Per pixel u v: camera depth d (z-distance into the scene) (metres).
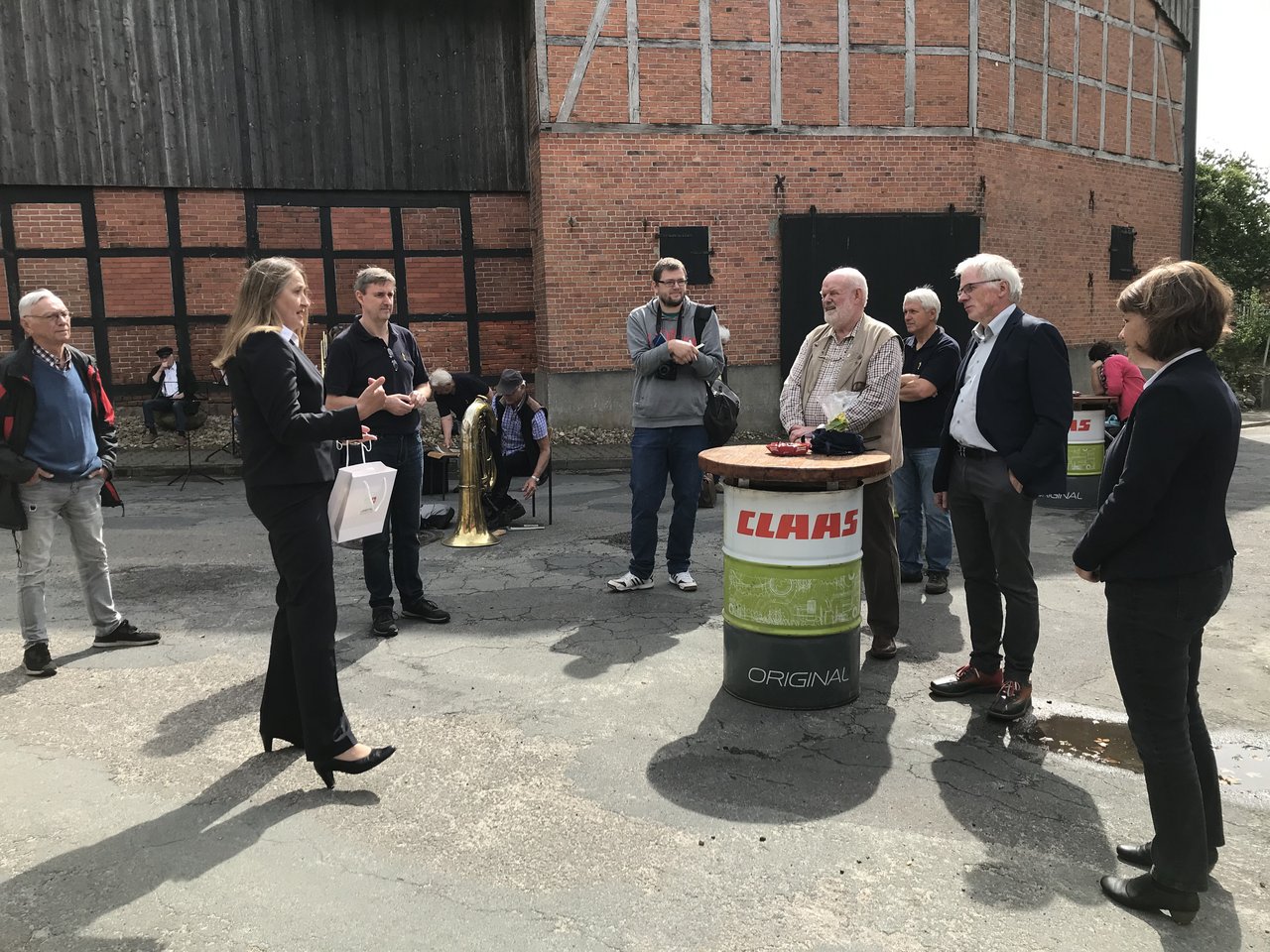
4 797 3.14
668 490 9.67
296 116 13.11
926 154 13.60
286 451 3.06
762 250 13.32
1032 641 3.73
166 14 12.65
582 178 12.80
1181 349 2.40
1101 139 16.05
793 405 4.58
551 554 6.80
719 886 2.62
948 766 3.37
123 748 3.54
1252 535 7.37
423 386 5.08
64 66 12.48
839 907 2.51
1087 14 15.49
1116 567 2.46
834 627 3.84
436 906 2.52
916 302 5.54
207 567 6.49
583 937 2.38
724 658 4.09
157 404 12.18
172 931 2.41
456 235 13.85
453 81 13.51
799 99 13.20
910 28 13.38
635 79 12.80
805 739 3.60
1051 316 15.44
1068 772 3.33
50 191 12.70
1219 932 2.41
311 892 2.59
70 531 4.59
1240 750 3.55
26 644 4.29
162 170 12.83
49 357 4.33
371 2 13.16
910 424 5.59
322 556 3.13
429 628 5.04
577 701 3.98
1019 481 3.56
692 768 3.36
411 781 3.26
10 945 2.34
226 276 13.24
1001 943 2.36
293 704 3.38
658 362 5.36
